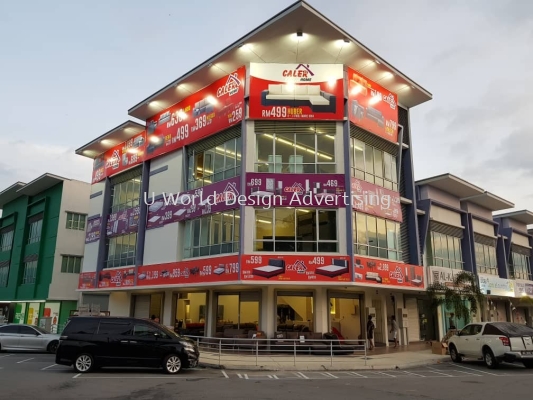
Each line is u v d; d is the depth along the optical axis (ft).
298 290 66.18
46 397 30.37
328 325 65.26
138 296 92.94
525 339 49.24
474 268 96.27
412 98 81.35
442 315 91.30
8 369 44.93
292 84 67.51
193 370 47.19
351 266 61.41
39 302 121.49
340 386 37.55
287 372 47.26
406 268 71.97
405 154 82.02
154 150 85.81
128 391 33.09
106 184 101.14
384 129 74.84
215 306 72.95
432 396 32.68
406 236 78.69
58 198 123.34
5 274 142.92
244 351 62.54
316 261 61.46
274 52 67.15
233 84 70.59
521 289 112.37
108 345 43.27
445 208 93.04
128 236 90.89
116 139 98.02
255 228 63.67
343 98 67.21
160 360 43.60
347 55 67.82
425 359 57.36
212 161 73.87
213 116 73.36
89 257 100.99
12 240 143.74
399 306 81.30
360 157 70.33
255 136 67.31
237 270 61.36
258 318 65.77
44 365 48.70
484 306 104.12
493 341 50.65
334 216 64.59
